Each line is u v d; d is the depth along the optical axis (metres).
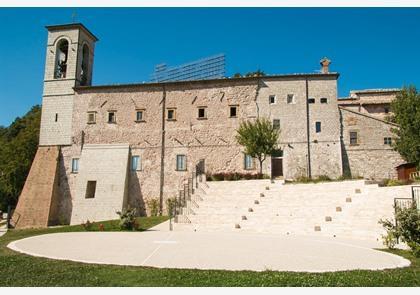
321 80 35.12
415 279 8.21
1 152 49.53
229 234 18.98
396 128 31.61
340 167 32.75
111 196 35.53
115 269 9.24
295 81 35.53
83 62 42.38
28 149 46.47
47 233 21.00
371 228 17.42
